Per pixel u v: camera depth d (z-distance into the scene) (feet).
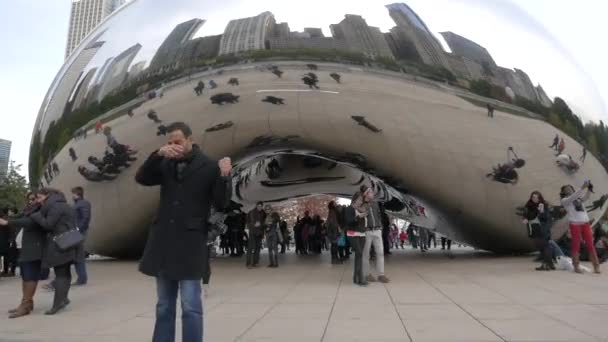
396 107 32.24
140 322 16.29
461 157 33.99
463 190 36.17
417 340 12.97
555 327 14.33
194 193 11.02
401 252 61.41
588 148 36.55
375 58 31.68
